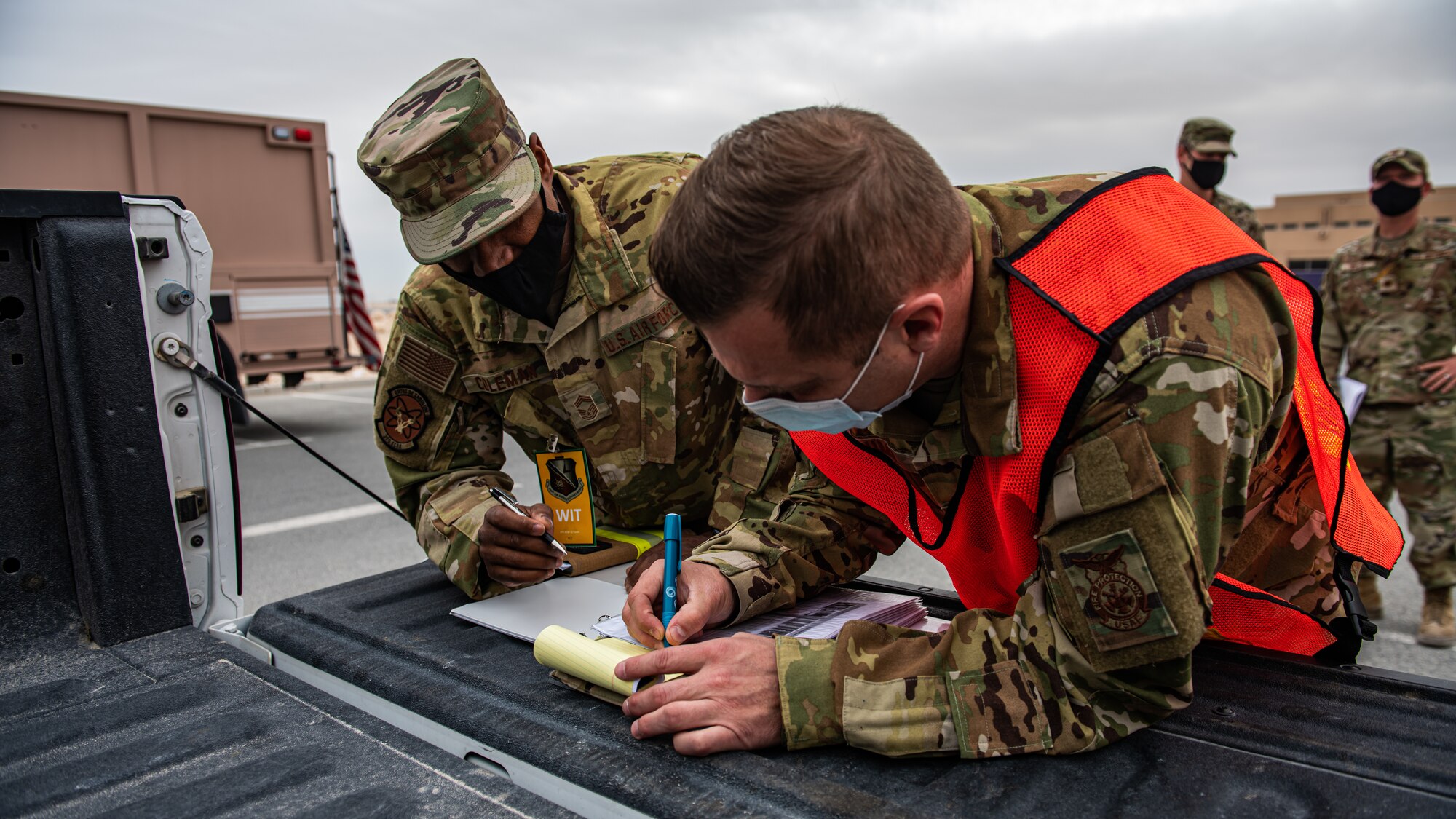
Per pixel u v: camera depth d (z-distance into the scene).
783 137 0.78
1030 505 0.94
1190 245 0.90
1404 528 4.62
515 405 1.63
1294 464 1.12
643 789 0.87
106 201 1.26
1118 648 0.87
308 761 0.94
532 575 1.42
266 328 6.87
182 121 6.39
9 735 1.00
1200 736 0.94
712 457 1.67
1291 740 0.91
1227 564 1.19
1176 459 0.83
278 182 6.86
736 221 0.76
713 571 1.20
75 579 1.31
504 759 0.99
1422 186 3.44
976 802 0.84
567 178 1.56
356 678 1.18
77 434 1.24
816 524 1.29
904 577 3.76
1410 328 3.40
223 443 1.41
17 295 1.25
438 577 1.57
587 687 1.07
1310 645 1.12
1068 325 0.87
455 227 1.33
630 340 1.54
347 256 7.38
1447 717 0.95
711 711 0.93
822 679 0.95
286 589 3.57
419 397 1.63
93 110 5.98
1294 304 1.05
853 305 0.79
